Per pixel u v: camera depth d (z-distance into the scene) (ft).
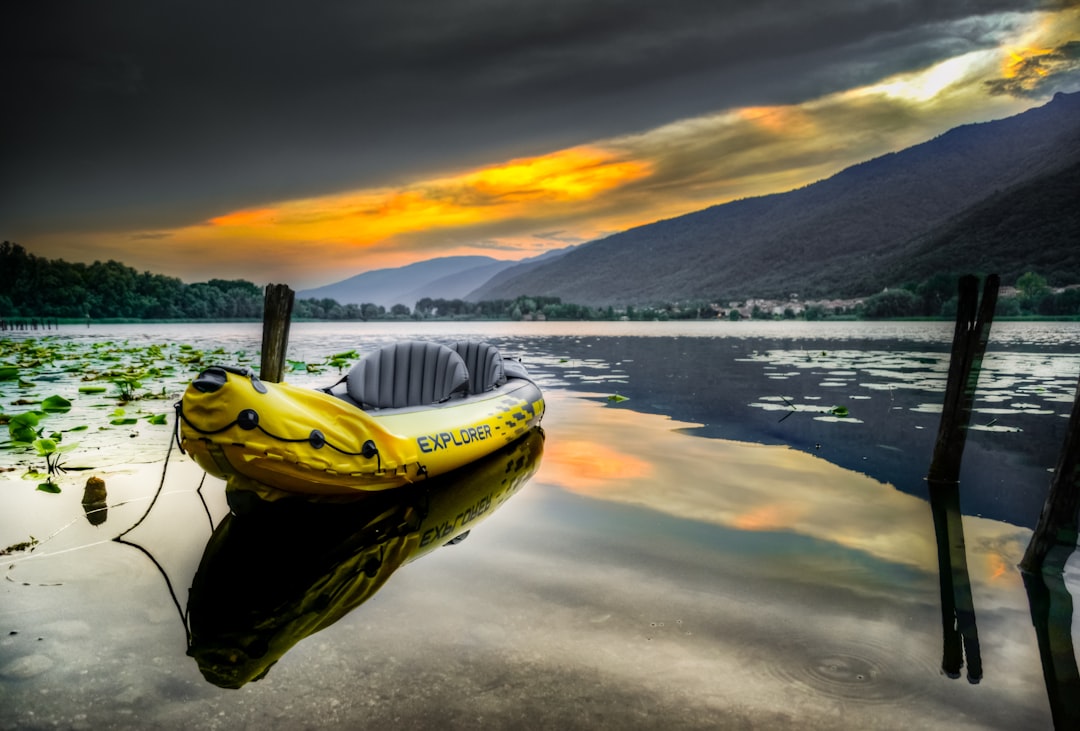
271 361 15.64
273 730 7.15
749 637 9.02
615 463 18.94
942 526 13.39
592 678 8.07
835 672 8.16
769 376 39.81
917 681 7.98
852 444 20.97
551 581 10.93
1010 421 23.57
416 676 8.16
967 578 10.89
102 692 7.89
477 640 9.02
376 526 13.87
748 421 24.99
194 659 8.65
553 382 38.40
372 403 19.72
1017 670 8.21
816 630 9.20
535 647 8.81
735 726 7.13
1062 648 8.70
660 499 15.46
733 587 10.61
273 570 11.57
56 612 9.96
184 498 15.51
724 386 35.27
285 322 15.67
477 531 13.42
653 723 7.16
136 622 9.67
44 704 7.62
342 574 11.38
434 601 10.24
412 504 15.33
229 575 11.34
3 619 9.73
